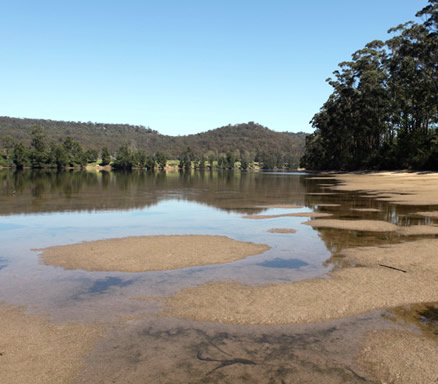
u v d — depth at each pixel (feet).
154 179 228.63
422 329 19.99
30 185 142.82
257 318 21.49
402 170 226.17
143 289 26.45
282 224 54.39
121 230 50.34
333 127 317.01
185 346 18.39
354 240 42.42
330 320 21.18
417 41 209.77
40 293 25.70
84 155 514.68
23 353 17.69
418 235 44.65
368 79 238.89
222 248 38.78
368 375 15.90
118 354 17.63
